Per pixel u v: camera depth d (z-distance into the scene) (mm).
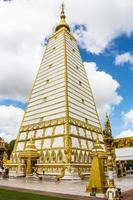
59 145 45906
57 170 43469
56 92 53250
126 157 47031
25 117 58750
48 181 37219
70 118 48375
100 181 22078
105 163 38312
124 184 31141
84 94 58719
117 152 48438
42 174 45219
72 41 65250
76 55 64125
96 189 21625
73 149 45500
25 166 46344
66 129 46188
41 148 49250
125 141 48219
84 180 40000
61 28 64625
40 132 51875
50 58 61500
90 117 57125
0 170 52938
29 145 45969
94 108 61219
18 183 31891
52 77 56875
